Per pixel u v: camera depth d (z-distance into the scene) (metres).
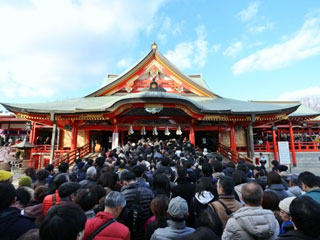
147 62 23.94
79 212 1.93
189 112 17.52
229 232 2.60
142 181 5.03
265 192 3.74
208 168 5.34
